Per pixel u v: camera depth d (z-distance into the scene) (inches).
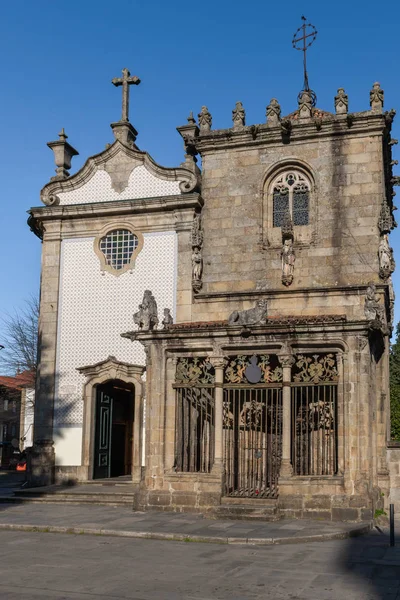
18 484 1317.7
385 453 907.4
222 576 495.5
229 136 1069.1
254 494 808.9
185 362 848.3
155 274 1075.9
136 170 1113.4
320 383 789.9
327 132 1019.9
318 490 761.0
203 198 1078.4
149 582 475.5
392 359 2121.1
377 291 965.2
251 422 848.9
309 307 997.8
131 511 828.6
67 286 1117.7
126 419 1172.5
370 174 997.8
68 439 1077.1
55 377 1099.3
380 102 994.1
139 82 1159.6
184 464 836.6
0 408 2844.5
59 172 1170.6
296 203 1039.0
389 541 648.4
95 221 1120.2
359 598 439.2
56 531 699.4
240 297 1030.4
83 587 460.1
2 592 446.0
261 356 820.0
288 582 478.9
